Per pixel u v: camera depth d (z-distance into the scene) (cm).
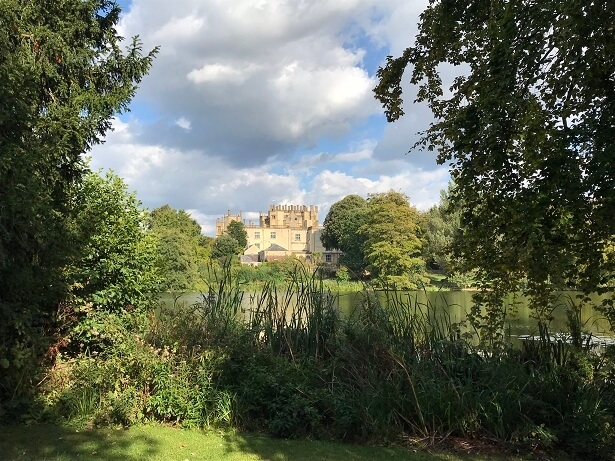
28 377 642
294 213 12800
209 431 598
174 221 5538
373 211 4766
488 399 604
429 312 770
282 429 592
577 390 605
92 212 795
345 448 556
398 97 910
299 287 799
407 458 532
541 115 532
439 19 786
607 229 547
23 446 517
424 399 607
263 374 627
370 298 763
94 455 496
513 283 660
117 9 1064
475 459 538
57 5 948
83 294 782
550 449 566
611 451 541
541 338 682
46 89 980
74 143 960
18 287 623
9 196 552
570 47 530
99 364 666
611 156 504
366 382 636
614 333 637
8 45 839
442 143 718
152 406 624
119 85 1064
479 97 579
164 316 734
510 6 556
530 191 550
